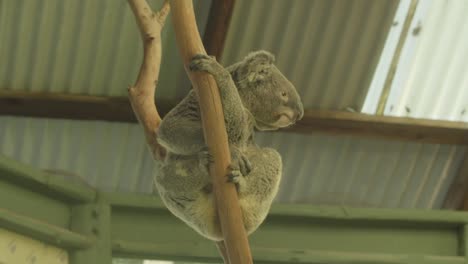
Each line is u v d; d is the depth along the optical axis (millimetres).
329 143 9914
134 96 5113
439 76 9531
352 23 9016
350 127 9539
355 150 10031
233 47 9070
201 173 4266
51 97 8875
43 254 7945
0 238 7535
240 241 3969
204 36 8664
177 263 9367
